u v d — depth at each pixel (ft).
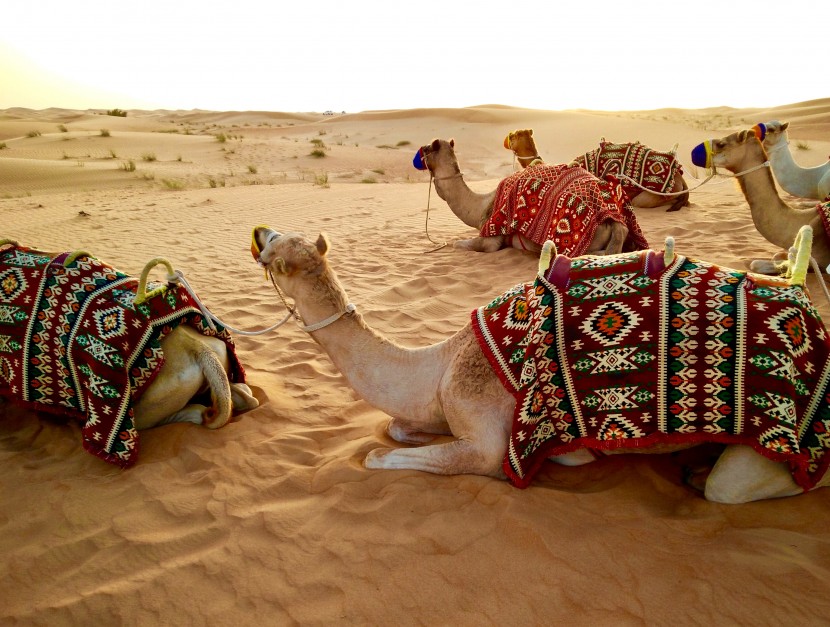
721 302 10.14
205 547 10.89
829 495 10.62
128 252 35.17
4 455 14.30
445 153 31.14
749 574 9.18
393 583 9.68
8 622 9.70
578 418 10.94
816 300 20.42
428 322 21.65
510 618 8.91
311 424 15.07
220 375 14.43
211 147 124.06
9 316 14.30
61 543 11.27
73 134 139.44
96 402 13.37
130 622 9.47
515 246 29.27
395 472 12.18
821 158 80.69
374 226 39.96
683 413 10.22
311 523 11.18
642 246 26.50
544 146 141.49
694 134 133.08
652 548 9.84
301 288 12.25
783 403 9.61
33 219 50.01
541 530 10.29
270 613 9.39
